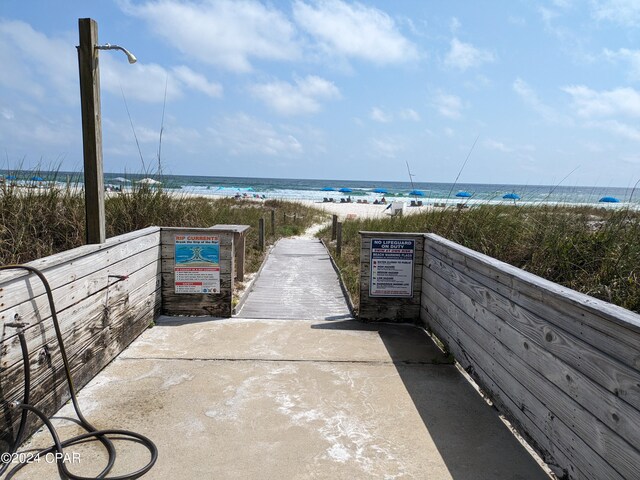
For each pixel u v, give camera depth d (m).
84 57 3.90
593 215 6.20
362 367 4.04
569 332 2.38
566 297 2.39
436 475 2.54
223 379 3.70
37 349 2.81
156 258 5.15
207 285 5.38
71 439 2.74
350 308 5.99
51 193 5.78
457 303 4.16
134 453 2.67
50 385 2.98
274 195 58.31
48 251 5.25
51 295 2.79
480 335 3.62
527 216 6.51
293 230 18.45
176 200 7.91
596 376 2.14
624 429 1.93
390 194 65.81
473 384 3.73
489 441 2.89
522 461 2.68
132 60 4.08
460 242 6.59
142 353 4.20
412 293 5.40
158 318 5.25
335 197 56.59
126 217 6.93
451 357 4.25
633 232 4.91
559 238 5.35
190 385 3.57
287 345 4.53
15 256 4.82
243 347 4.43
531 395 2.79
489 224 6.62
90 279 3.53
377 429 3.01
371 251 5.34
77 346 3.35
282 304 6.21
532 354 2.78
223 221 11.09
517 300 2.99
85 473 2.47
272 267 9.39
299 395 3.46
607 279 4.46
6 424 2.52
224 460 2.62
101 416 3.08
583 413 2.24
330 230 17.34
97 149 3.88
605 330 2.08
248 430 2.95
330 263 10.05
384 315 5.43
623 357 1.95
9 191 5.43
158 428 2.95
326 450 2.75
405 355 4.34
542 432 2.66
